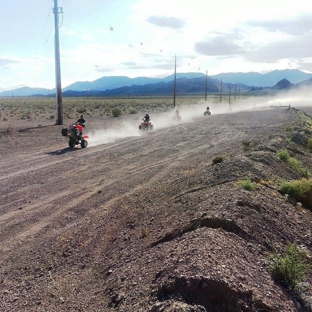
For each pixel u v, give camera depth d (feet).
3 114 169.89
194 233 19.90
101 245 23.06
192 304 13.25
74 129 65.67
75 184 39.06
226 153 56.54
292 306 15.15
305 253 20.99
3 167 48.16
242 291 14.21
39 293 17.78
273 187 31.58
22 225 27.07
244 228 21.25
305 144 65.26
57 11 107.45
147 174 43.29
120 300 15.40
